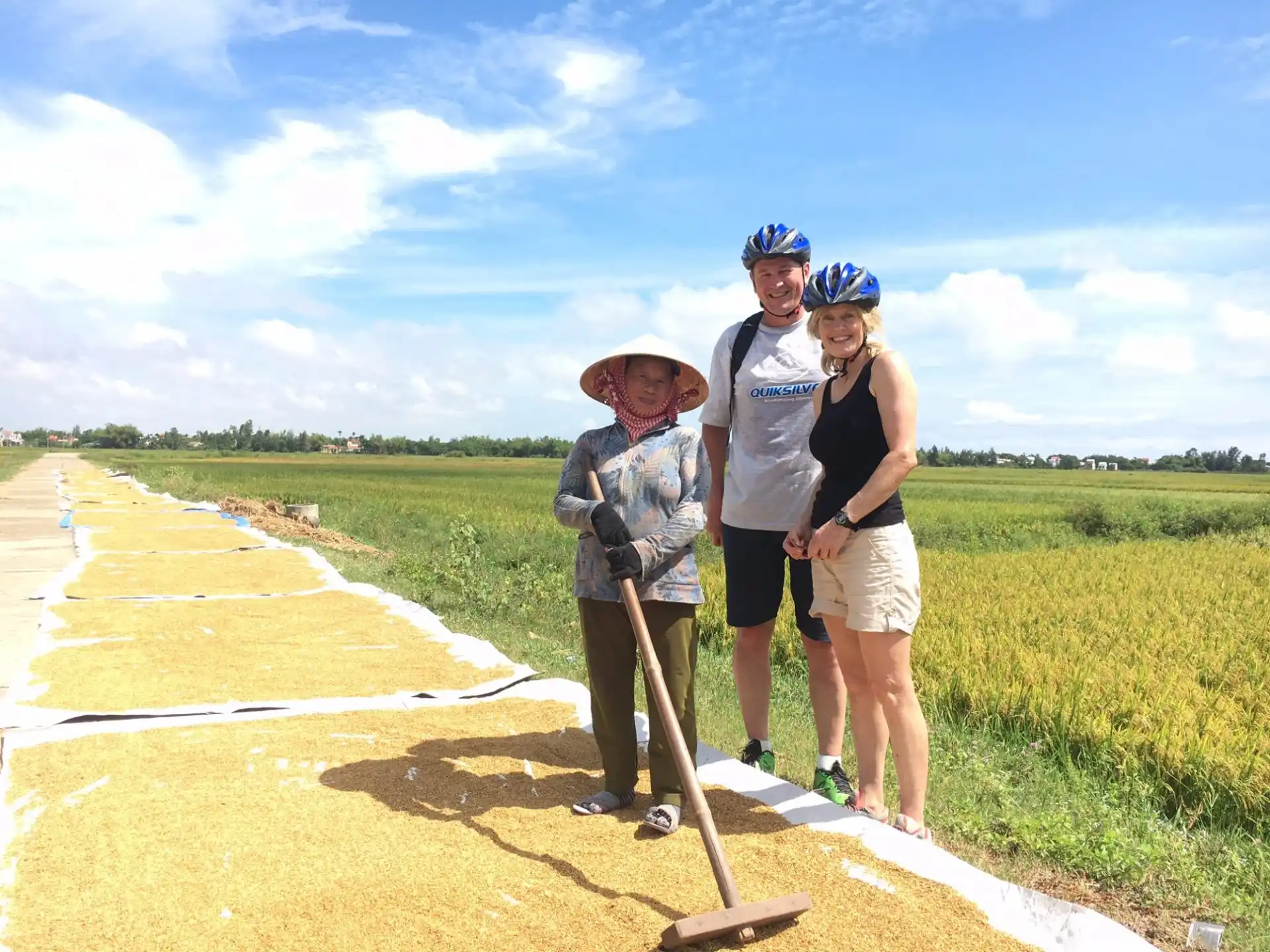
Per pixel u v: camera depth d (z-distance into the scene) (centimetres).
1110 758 513
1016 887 302
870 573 354
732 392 454
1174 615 958
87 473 4378
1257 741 523
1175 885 359
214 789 381
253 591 870
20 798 366
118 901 288
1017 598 1052
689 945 270
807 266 432
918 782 360
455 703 518
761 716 461
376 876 309
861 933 279
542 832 352
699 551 1511
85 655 589
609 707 378
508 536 1716
